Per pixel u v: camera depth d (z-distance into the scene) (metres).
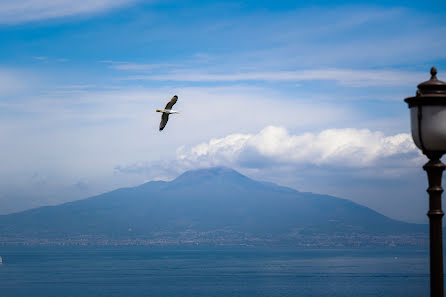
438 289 13.12
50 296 193.25
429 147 13.40
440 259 13.17
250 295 195.00
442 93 13.23
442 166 13.37
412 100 13.35
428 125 13.19
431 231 13.35
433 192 13.40
